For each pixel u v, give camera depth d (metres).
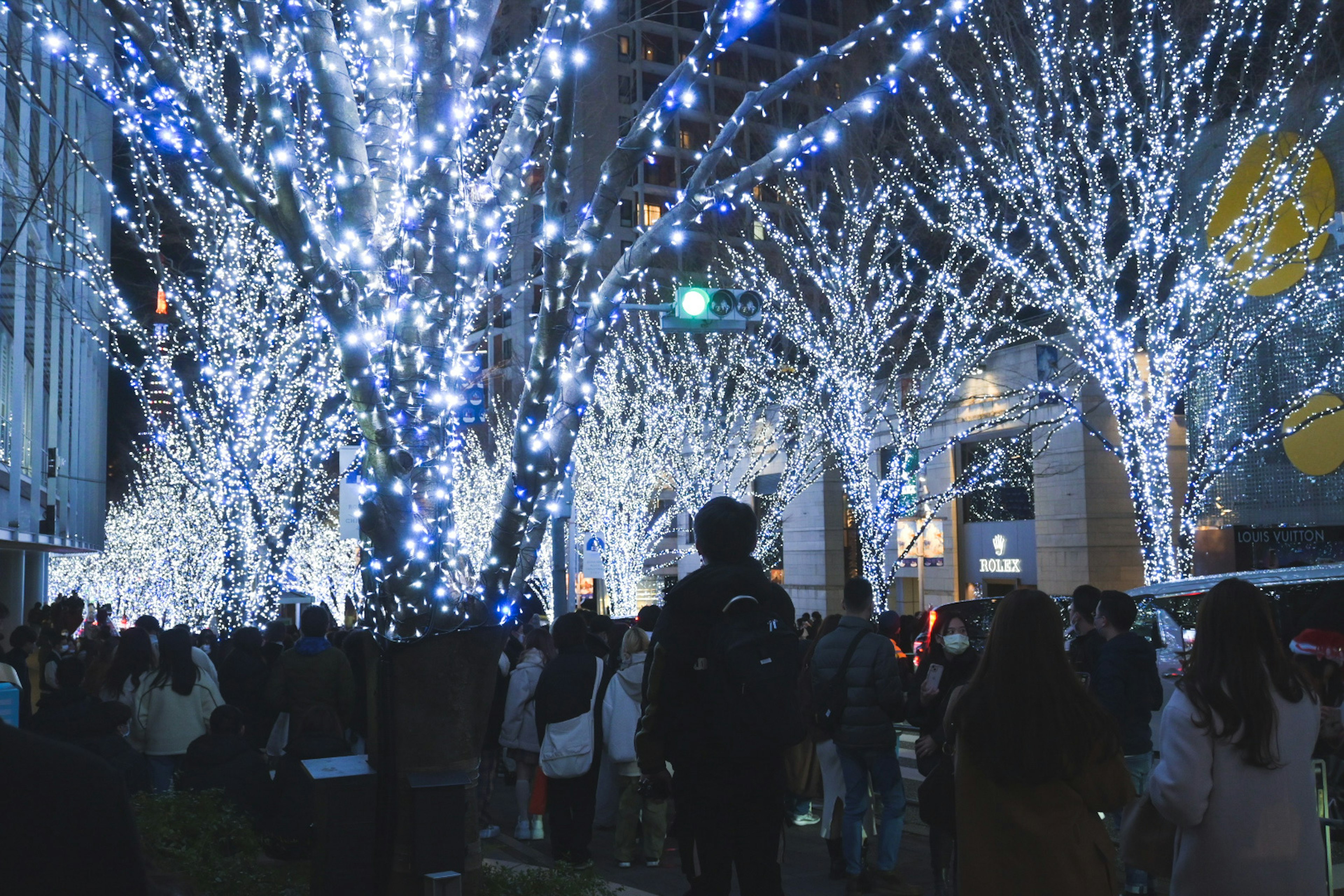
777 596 4.34
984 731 3.80
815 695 7.39
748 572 4.26
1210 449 18.31
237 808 7.27
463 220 5.93
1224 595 3.71
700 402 29.45
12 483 16.86
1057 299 17.56
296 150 6.67
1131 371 17.27
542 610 32.19
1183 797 3.62
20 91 10.89
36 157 13.63
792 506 38.03
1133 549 27.16
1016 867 3.75
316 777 5.58
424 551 5.51
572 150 5.43
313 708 7.54
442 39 5.68
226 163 5.42
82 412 26.22
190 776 7.37
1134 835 4.00
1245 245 18.66
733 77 51.28
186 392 19.20
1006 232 19.25
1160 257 17.50
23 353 17.12
